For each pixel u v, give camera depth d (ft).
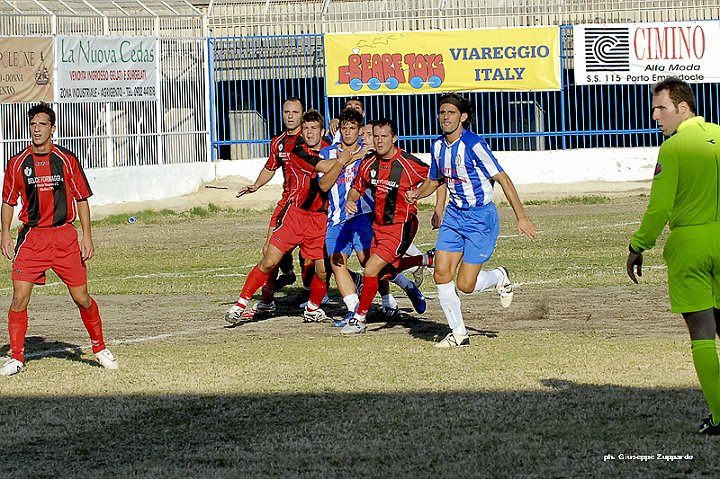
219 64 362.33
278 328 137.80
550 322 135.23
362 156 136.05
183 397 97.55
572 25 352.08
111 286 181.78
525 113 378.12
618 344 117.39
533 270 184.34
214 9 365.61
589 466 74.28
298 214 137.80
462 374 103.91
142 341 129.29
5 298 172.14
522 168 358.84
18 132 300.61
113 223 302.45
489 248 118.21
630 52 350.43
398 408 91.35
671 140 79.00
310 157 136.15
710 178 78.02
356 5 360.07
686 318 80.33
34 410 93.61
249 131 377.30
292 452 79.41
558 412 88.17
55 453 80.79
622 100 359.87
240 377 105.29
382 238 129.29
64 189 108.58
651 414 86.84
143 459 78.79
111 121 329.11
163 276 194.18
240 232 273.33
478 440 81.00
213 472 75.10
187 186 348.79
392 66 352.69
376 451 79.05
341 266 137.18
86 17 322.75
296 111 138.82
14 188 108.68
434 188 121.60
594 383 98.22
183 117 352.90
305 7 359.87
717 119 356.79
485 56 351.67
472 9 355.56
